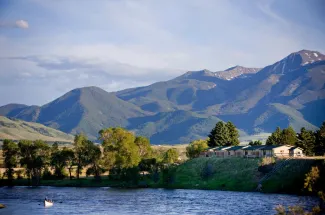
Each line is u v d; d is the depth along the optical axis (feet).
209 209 505.66
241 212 473.67
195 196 640.58
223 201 570.46
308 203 515.09
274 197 590.96
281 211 351.87
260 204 526.57
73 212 504.02
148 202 583.99
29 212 506.07
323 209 349.00
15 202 601.21
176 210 506.48
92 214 488.44
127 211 506.48
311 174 451.12
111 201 601.62
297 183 647.97
